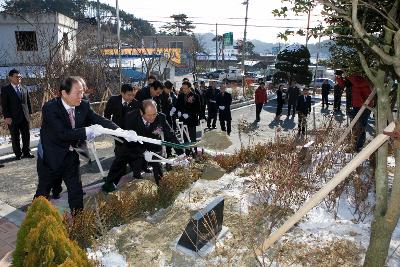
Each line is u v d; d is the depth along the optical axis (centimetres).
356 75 702
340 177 324
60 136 397
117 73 1864
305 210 338
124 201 457
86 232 393
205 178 603
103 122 445
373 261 333
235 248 394
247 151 723
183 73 5647
